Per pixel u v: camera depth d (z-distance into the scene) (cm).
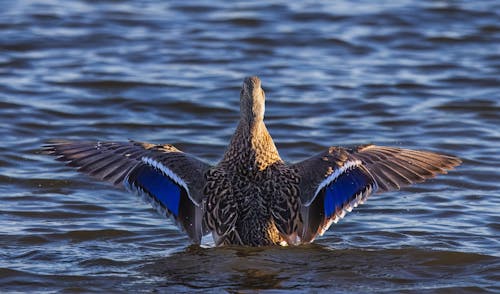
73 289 1016
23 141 1574
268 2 2441
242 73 1955
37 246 1162
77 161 1047
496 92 1848
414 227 1230
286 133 1630
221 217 1052
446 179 1414
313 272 1052
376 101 1786
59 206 1308
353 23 2280
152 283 1027
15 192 1359
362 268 1077
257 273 1048
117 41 2144
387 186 1040
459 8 2355
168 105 1767
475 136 1616
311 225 1057
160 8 2400
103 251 1144
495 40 2180
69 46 2100
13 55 2028
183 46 2120
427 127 1658
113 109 1747
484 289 1023
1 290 1015
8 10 2334
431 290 1017
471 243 1171
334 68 1992
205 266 1062
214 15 2341
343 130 1644
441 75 1948
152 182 1058
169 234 1209
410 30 2233
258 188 1059
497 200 1339
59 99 1777
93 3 2423
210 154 1539
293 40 2167
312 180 1060
